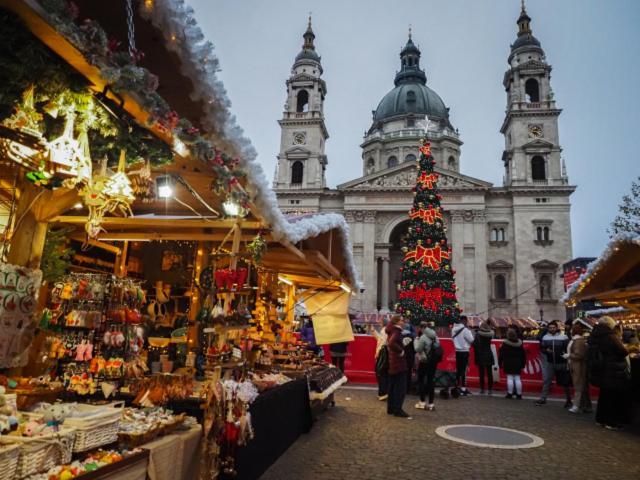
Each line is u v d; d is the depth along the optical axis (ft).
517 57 180.65
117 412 11.92
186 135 11.54
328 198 172.96
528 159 166.20
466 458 21.33
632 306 41.22
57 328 18.06
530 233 158.30
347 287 35.45
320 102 190.49
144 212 21.94
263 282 31.58
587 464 20.97
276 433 20.26
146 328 28.17
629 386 29.94
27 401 12.22
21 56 9.35
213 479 14.51
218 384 15.20
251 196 14.97
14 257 15.60
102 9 10.19
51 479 9.29
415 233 75.05
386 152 213.05
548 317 151.02
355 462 20.24
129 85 9.61
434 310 71.31
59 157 11.81
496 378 50.37
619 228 96.02
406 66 249.96
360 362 53.31
